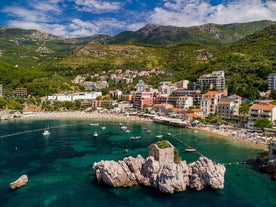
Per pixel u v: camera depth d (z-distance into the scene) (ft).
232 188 233.76
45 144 410.11
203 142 419.13
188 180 233.96
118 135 488.85
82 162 312.71
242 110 582.76
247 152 353.10
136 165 244.42
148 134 497.46
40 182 250.57
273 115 472.44
